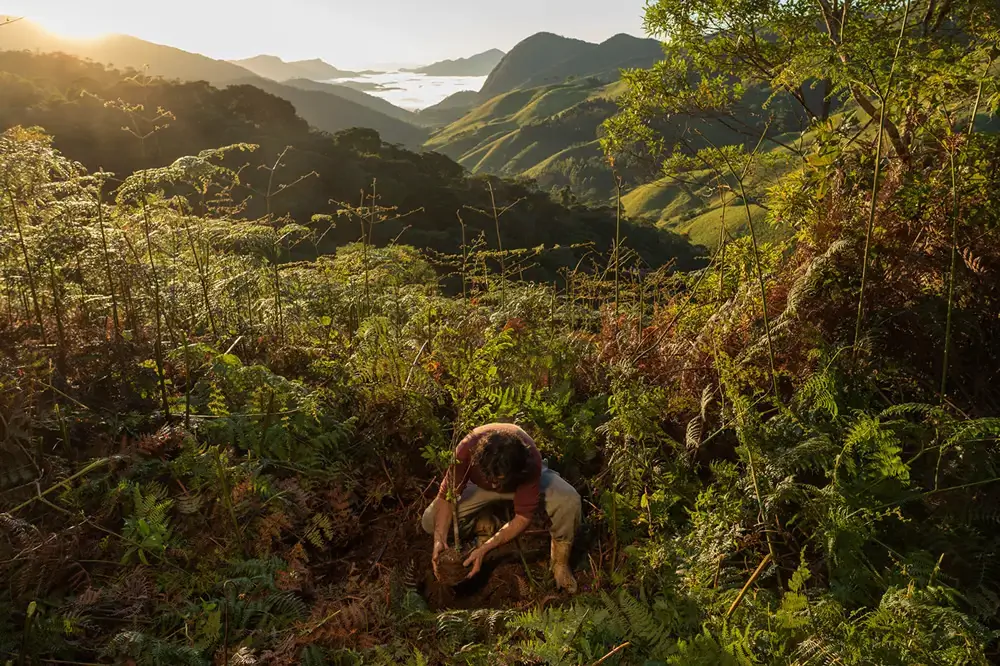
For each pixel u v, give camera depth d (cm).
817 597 269
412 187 7912
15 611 273
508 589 334
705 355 408
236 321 491
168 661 263
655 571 297
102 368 403
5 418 329
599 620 267
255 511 340
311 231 579
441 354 448
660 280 537
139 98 9275
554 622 265
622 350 471
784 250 430
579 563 342
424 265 637
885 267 366
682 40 650
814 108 523
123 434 377
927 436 304
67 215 413
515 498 325
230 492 337
